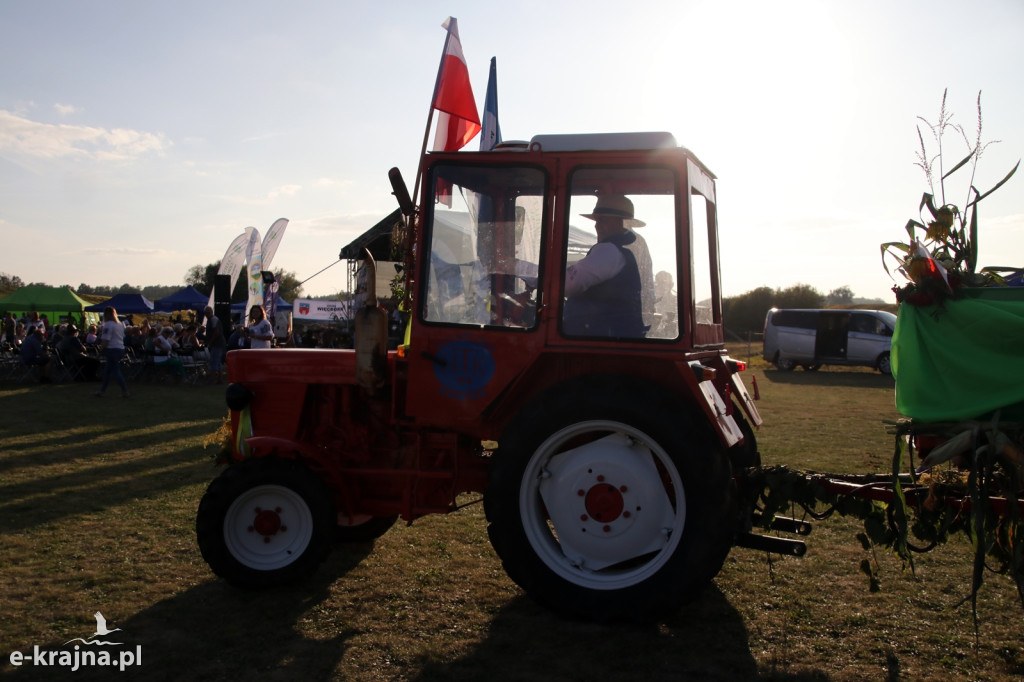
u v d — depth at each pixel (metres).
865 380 20.80
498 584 4.28
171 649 3.41
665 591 3.60
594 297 3.88
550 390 3.81
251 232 18.48
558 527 3.80
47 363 16.27
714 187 4.74
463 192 4.01
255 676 3.16
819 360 24.06
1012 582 4.32
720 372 4.30
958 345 3.32
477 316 3.97
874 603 4.04
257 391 4.49
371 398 4.41
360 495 4.36
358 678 3.15
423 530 5.38
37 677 3.12
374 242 16.70
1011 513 3.20
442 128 4.91
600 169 3.88
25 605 3.90
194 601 3.99
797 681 3.17
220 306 18.61
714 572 3.58
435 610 3.90
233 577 4.08
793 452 8.72
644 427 3.64
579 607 3.69
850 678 3.20
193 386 15.75
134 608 3.88
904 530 3.43
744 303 42.72
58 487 6.48
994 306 3.29
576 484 3.77
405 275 4.15
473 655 3.38
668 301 3.81
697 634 3.64
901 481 3.94
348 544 5.01
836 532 5.34
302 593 4.11
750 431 4.60
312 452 4.17
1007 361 3.20
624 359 3.88
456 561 4.69
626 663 3.32
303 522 4.14
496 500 3.77
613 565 3.82
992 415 3.21
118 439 8.98
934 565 4.63
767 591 4.21
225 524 4.10
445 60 4.84
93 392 14.41
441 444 4.25
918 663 3.35
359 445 4.38
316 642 3.50
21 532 5.16
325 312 24.97
